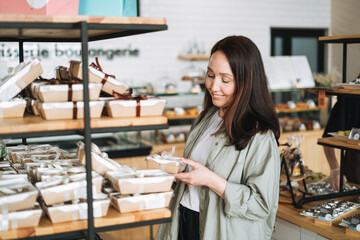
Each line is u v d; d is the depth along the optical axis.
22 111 1.51
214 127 2.01
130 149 4.67
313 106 5.62
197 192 1.94
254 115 1.79
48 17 1.32
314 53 8.32
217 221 1.83
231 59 1.72
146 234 4.04
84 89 1.34
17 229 1.32
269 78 5.59
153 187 1.48
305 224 2.38
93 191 1.43
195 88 5.36
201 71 6.23
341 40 2.72
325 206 2.50
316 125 5.65
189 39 7.23
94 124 1.40
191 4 7.20
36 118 1.49
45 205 1.41
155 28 1.44
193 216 1.95
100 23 1.37
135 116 1.50
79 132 1.41
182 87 6.91
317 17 8.17
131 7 1.56
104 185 1.58
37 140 4.43
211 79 1.82
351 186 2.95
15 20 1.28
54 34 1.80
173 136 5.18
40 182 1.42
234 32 7.54
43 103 1.41
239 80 1.75
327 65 8.29
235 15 7.53
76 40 2.24
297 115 5.64
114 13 1.50
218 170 1.82
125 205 1.44
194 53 7.19
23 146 2.07
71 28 1.35
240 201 1.71
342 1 5.54
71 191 1.39
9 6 1.39
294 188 2.87
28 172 1.66
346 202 2.65
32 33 1.73
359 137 2.55
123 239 3.96
